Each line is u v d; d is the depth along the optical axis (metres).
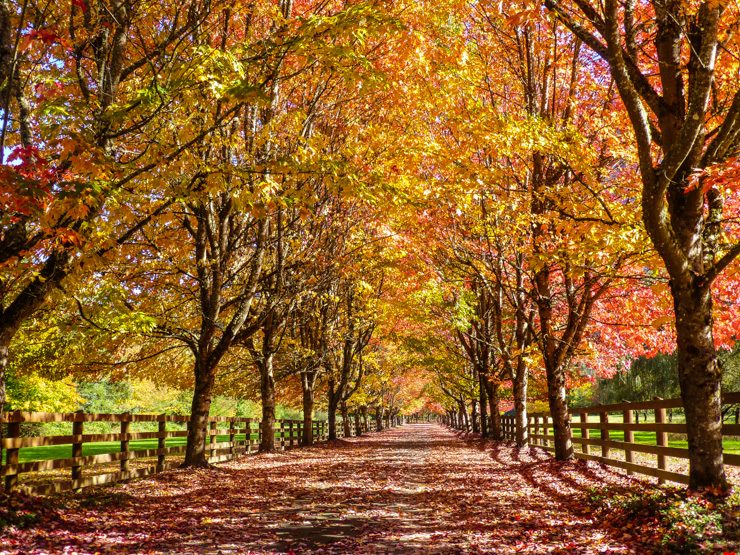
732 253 6.80
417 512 8.65
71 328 11.24
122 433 11.70
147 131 9.61
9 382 30.41
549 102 13.62
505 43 13.77
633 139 11.05
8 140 9.51
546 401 28.94
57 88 8.88
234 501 9.69
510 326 24.89
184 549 6.29
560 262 10.70
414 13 10.63
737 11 7.53
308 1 12.80
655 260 9.49
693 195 7.23
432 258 18.27
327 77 13.38
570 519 7.50
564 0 9.48
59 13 8.83
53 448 27.20
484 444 24.56
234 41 11.77
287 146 13.59
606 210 9.51
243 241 15.85
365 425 51.22
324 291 21.92
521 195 12.05
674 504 6.54
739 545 5.09
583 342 15.04
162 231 13.60
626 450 10.74
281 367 28.09
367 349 36.09
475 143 11.61
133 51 10.82
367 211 18.70
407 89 12.18
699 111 6.27
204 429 14.67
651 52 10.09
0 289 7.73
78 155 6.70
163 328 14.59
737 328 12.16
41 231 7.58
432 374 47.12
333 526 7.61
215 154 12.70
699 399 7.07
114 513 8.22
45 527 6.84
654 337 15.30
